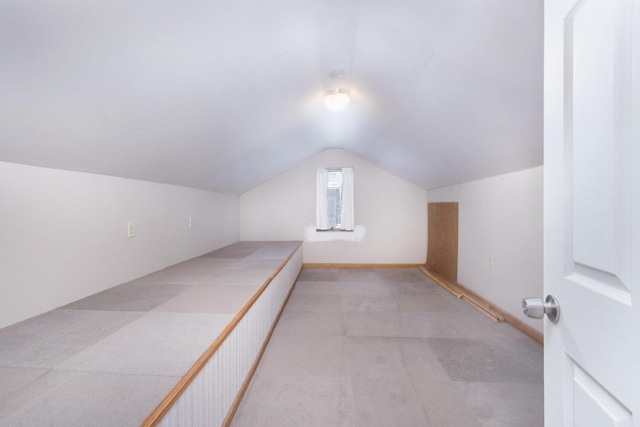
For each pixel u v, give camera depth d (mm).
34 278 1374
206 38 1076
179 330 1252
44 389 858
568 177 625
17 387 868
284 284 2846
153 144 1713
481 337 2221
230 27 1070
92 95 1089
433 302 3020
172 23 937
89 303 1576
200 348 1100
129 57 997
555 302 665
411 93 1818
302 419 1379
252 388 1606
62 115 1118
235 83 1489
